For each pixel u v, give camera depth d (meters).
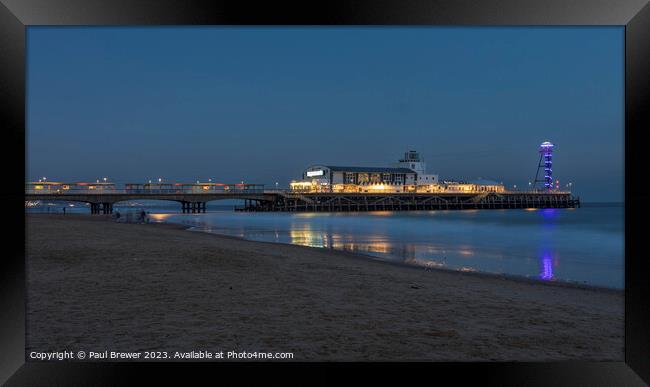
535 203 137.88
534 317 6.83
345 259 16.00
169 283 8.62
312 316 6.40
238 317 6.24
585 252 21.84
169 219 62.56
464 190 129.50
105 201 76.62
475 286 10.22
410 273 12.33
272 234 34.09
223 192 94.38
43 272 9.49
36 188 72.62
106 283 8.48
